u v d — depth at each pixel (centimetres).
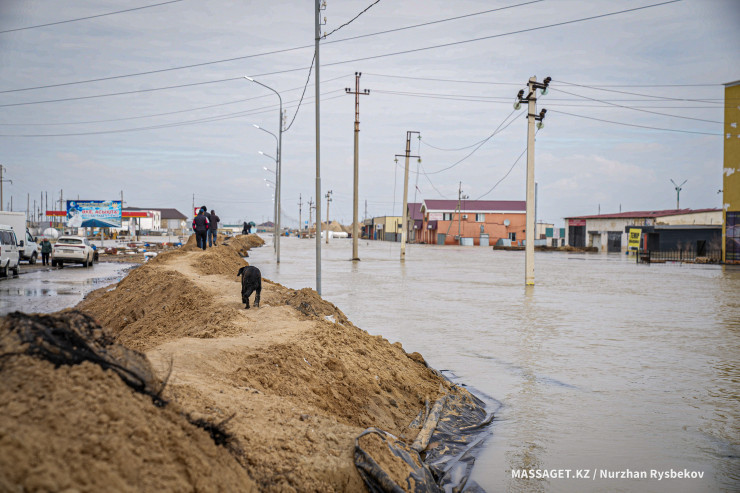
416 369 907
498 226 9994
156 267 1853
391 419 679
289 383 622
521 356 1087
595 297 2138
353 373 737
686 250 5797
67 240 3231
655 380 910
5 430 268
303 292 1180
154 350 621
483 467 566
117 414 324
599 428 684
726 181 4541
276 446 436
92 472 276
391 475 468
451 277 2998
